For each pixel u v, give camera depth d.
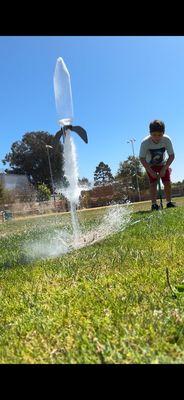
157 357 1.40
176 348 1.45
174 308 1.86
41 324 1.86
